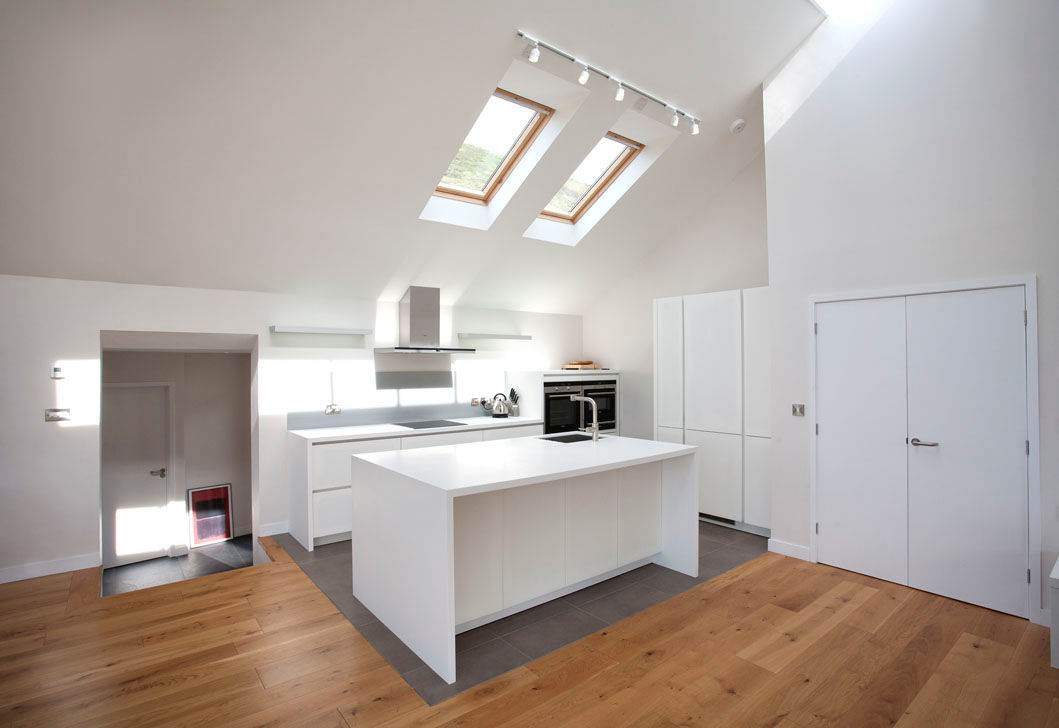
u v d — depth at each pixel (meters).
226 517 6.61
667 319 5.04
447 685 2.30
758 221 5.00
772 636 2.71
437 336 4.89
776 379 3.93
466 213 4.62
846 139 3.56
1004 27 2.95
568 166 4.36
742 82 4.07
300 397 4.64
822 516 3.71
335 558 3.82
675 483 3.63
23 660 2.48
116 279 3.82
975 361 3.06
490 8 2.98
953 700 2.19
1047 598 2.83
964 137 3.09
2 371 3.48
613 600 3.15
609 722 2.06
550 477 2.68
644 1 3.22
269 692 2.24
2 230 3.23
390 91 3.23
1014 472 2.94
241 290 4.35
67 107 2.76
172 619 2.89
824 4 3.55
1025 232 2.89
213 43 2.70
